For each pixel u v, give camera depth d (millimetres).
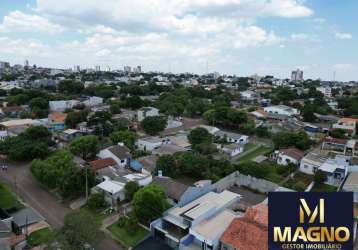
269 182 38062
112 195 33844
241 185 40750
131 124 71500
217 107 85062
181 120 86188
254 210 28312
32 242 26766
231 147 54406
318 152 53625
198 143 54312
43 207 33594
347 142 57531
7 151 47531
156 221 28766
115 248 26859
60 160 37625
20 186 38844
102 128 61938
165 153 48250
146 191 29781
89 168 37000
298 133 58438
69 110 80250
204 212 28375
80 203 34781
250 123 73000
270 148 59312
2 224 25781
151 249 26453
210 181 38031
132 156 48625
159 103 98250
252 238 24062
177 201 31953
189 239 26656
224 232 25484
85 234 24141
